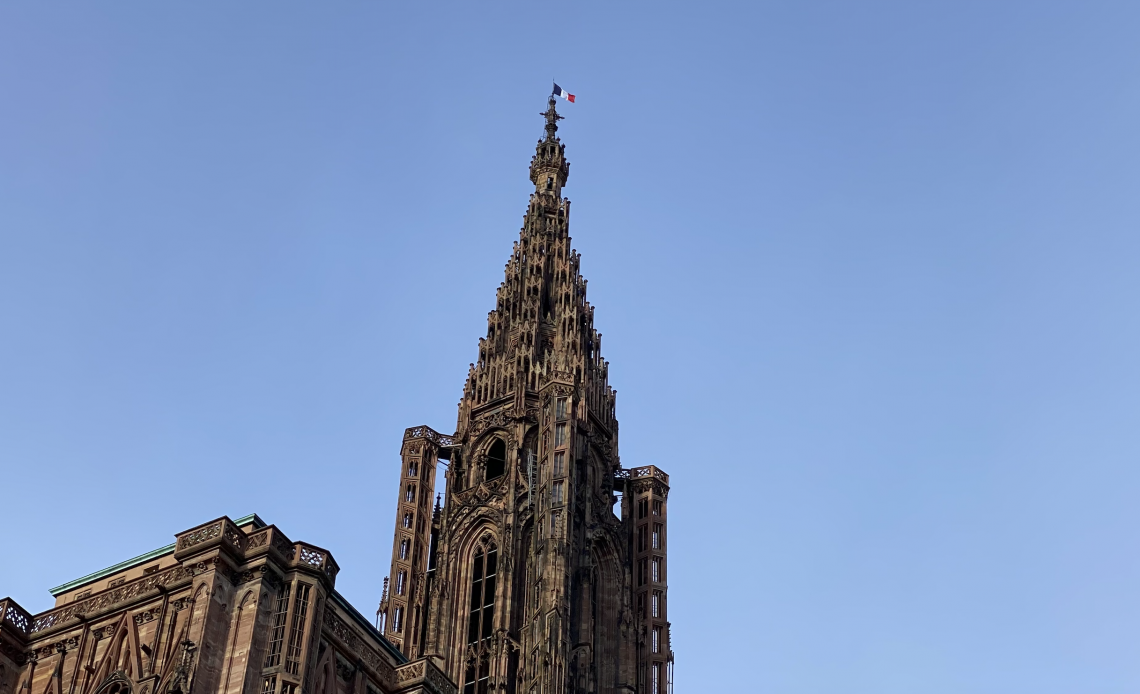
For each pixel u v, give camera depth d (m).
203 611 72.44
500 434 138.00
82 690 74.19
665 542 136.50
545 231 157.00
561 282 151.25
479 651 124.31
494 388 141.62
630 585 132.50
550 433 132.62
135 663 73.12
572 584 125.94
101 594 77.12
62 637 77.00
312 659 73.81
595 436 138.38
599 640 127.81
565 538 124.88
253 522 77.62
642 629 130.62
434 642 125.81
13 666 76.75
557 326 146.50
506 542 128.50
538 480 130.38
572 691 120.25
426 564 132.12
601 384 144.38
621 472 140.75
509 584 125.94
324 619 77.62
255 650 72.06
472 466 136.88
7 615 77.75
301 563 75.38
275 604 74.31
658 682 128.38
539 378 141.00
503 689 119.69
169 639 72.88
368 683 81.31
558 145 167.00
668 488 140.50
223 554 74.19
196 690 70.00
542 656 118.00
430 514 135.75
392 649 84.81
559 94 172.75
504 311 148.75
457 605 128.62
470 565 131.12
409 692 82.94
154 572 77.31
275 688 71.19
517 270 152.88
